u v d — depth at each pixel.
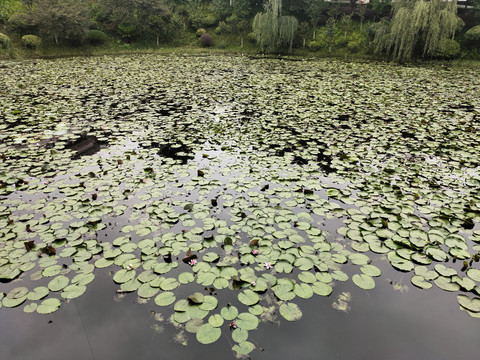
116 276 2.94
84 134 6.70
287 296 2.72
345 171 5.10
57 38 20.12
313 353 2.27
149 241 3.41
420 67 16.94
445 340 2.39
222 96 10.26
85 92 10.50
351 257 3.20
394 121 7.71
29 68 14.84
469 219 3.78
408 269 3.03
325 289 2.80
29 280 2.89
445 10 17.11
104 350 2.30
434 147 6.07
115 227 3.65
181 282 2.85
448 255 3.20
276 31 21.61
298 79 13.33
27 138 6.38
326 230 3.64
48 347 2.33
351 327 2.49
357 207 4.07
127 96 10.09
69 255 3.18
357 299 2.74
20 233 3.50
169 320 2.52
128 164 5.30
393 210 3.97
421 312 2.62
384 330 2.46
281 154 5.77
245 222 3.73
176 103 9.37
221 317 2.51
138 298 2.73
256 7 26.42
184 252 3.26
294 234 3.52
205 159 5.56
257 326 2.46
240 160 5.50
